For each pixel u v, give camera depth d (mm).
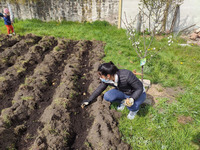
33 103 3332
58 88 3729
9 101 3541
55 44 6109
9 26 6688
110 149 2459
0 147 2518
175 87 4004
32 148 2408
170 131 2805
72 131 2826
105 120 2852
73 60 5023
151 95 3721
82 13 8766
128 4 7730
